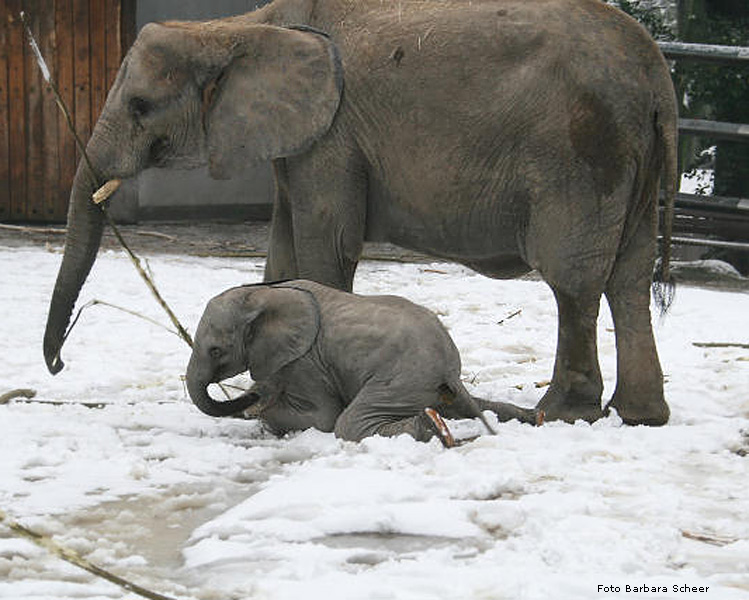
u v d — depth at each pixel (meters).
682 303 21.41
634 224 11.85
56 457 10.28
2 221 32.78
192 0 33.16
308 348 10.98
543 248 11.52
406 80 11.64
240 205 34.12
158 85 11.71
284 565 7.90
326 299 11.27
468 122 11.48
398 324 10.91
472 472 9.68
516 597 7.27
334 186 11.96
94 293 20.23
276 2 12.43
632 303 12.07
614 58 11.40
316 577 7.67
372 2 12.11
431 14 11.77
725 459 10.69
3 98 32.53
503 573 7.66
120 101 11.84
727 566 7.95
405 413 10.84
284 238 12.87
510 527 8.62
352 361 10.91
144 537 8.57
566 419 11.75
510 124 11.41
